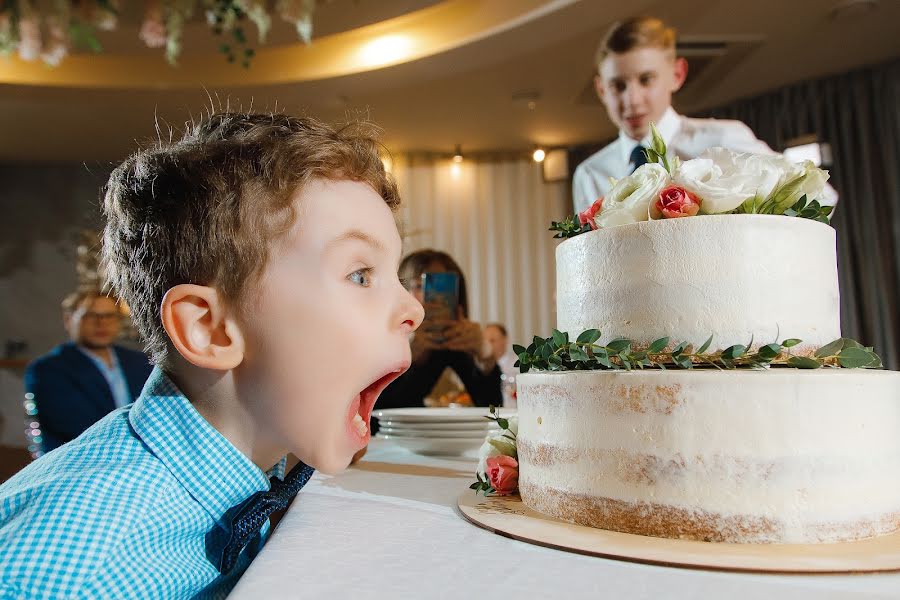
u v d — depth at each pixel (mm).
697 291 663
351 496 821
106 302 2859
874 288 4414
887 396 643
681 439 617
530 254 6078
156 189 596
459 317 2416
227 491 588
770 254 663
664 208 687
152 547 537
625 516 632
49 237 5953
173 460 576
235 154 583
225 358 550
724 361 640
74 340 2867
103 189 705
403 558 528
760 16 3766
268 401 566
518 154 6125
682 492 612
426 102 4816
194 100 4430
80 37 3400
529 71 4324
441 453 1254
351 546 566
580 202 2875
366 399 617
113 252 659
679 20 3748
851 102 4562
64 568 471
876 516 621
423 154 6090
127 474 544
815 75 4594
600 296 717
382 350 566
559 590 447
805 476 600
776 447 602
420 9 3600
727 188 688
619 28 2383
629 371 648
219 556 617
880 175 4461
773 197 709
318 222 554
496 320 6062
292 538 591
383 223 592
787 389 606
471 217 6105
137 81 4262
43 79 4211
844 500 605
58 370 2736
